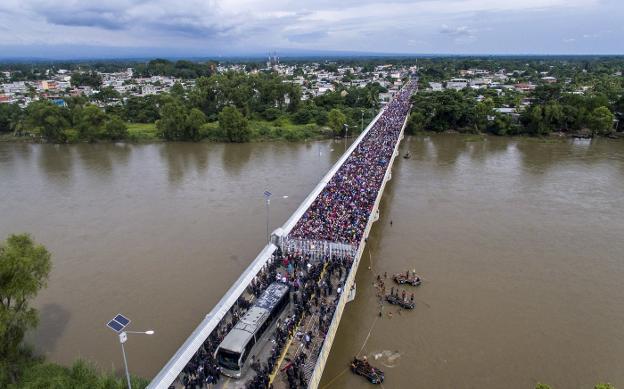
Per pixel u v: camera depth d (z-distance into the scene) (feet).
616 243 242.58
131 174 378.12
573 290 195.52
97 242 239.91
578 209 294.25
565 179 362.94
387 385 142.20
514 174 378.53
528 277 205.98
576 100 568.00
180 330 165.58
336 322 144.66
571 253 230.48
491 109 571.69
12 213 285.02
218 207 292.40
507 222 270.67
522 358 153.69
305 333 137.90
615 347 159.12
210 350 128.67
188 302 183.11
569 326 170.60
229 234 248.32
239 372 119.85
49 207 295.89
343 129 553.23
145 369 146.72
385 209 291.17
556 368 149.28
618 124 555.69
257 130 543.39
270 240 187.52
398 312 179.32
